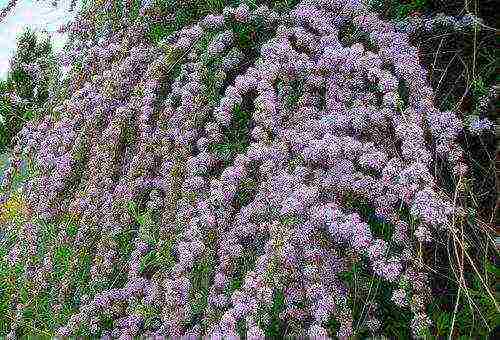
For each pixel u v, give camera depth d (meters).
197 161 0.84
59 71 1.29
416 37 0.89
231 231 0.74
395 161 0.66
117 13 1.20
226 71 0.95
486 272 0.66
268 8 0.95
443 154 0.72
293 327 0.67
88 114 1.03
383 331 0.72
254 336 0.58
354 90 0.79
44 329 0.90
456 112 0.80
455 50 0.88
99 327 0.84
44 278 0.93
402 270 0.67
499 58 0.84
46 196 1.01
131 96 0.96
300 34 0.84
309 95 0.80
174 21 1.09
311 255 0.65
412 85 0.75
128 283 0.82
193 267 0.75
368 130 0.74
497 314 0.64
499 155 0.81
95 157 0.96
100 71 1.10
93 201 0.95
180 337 0.70
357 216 0.65
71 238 0.95
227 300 0.70
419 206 0.61
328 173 0.70
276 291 0.70
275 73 0.81
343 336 0.64
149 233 0.85
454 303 0.73
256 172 0.79
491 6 0.90
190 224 0.76
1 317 1.01
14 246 1.01
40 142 1.11
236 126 0.92
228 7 0.95
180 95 0.97
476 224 0.70
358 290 0.70
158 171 0.93
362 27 0.84
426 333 0.63
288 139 0.74
